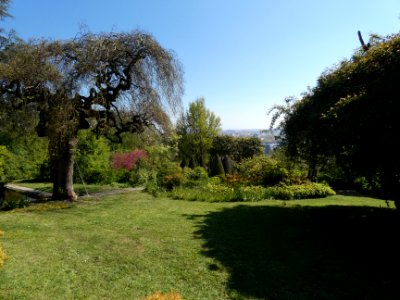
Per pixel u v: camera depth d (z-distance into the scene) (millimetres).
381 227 7035
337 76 7559
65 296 3775
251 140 33562
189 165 25938
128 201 10844
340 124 6070
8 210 9250
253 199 11055
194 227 6996
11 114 10844
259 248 5547
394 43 6070
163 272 4508
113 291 3924
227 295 3844
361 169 6605
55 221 7629
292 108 9258
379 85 5812
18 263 4734
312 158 8641
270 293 3887
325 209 9289
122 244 5734
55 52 9883
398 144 5316
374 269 4621
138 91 10984
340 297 3779
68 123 9742
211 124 28062
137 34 10477
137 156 17625
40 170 20500
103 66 10062
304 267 4695
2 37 18562
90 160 17047
